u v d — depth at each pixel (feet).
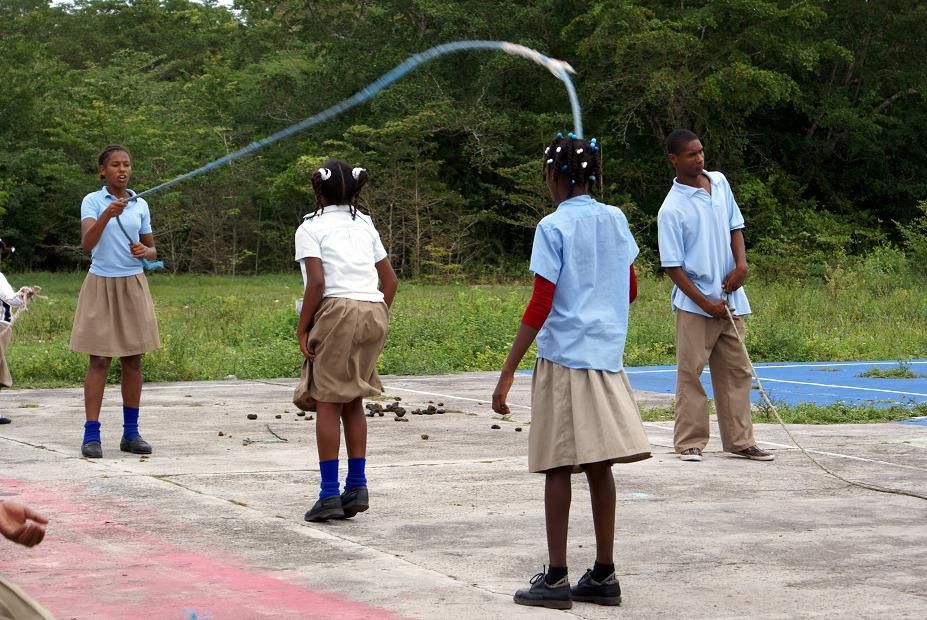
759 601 18.89
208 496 26.78
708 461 31.89
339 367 24.43
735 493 27.50
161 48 233.14
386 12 168.96
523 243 182.39
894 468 30.78
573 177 19.53
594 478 18.94
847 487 28.30
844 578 20.24
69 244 175.22
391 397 47.11
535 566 20.95
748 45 160.35
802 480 29.14
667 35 146.20
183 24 241.96
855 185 187.42
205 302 106.32
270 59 201.36
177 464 31.09
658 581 20.07
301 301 25.38
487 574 20.42
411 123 160.76
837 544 22.61
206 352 63.98
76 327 32.30
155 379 55.36
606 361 19.03
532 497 26.86
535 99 172.65
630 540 22.88
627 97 163.02
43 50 192.13
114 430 37.70
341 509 24.36
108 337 32.24
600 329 19.07
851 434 36.88
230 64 206.18
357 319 24.64
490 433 37.11
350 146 166.81
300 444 34.78
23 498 26.40
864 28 170.60
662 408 43.91
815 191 187.83
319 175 25.62
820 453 33.06
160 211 166.61
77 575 20.18
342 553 21.72
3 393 49.19
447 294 127.44
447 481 28.76
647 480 29.07
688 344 31.94
